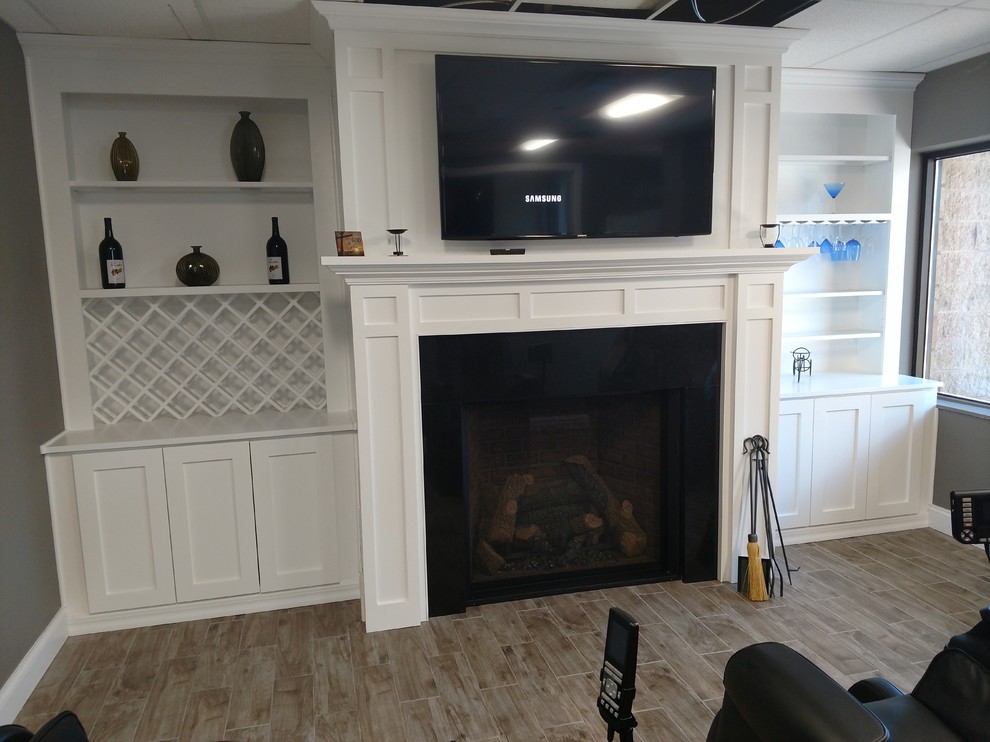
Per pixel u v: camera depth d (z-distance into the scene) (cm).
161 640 275
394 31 258
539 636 272
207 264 300
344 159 261
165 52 281
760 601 296
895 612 284
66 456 273
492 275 270
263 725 221
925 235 382
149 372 312
